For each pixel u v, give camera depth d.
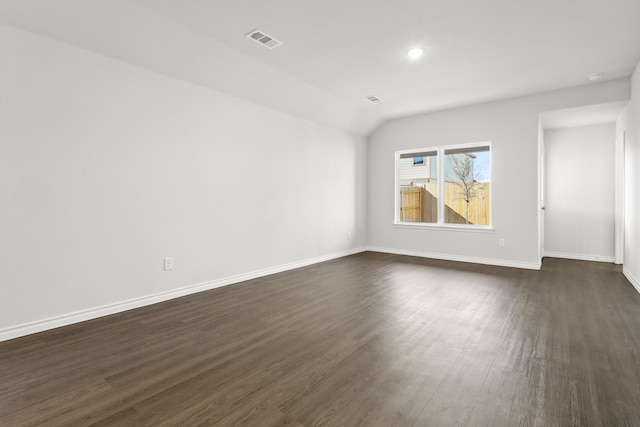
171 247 3.54
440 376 1.97
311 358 2.21
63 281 2.78
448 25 3.04
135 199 3.24
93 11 2.64
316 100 4.97
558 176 5.96
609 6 2.73
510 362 2.14
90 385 1.88
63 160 2.77
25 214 2.57
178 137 3.58
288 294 3.72
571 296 3.60
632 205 4.16
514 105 5.12
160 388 1.85
